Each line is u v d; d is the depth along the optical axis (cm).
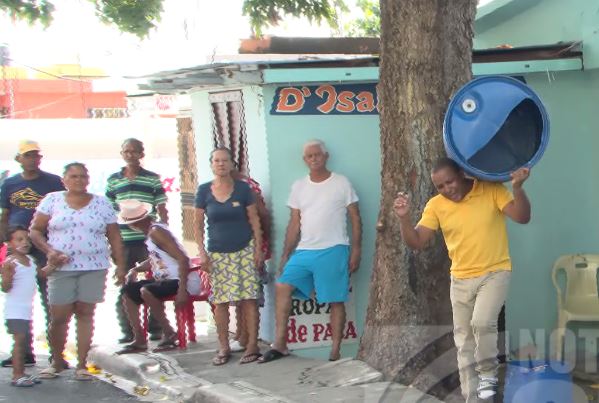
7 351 888
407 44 609
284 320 740
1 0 934
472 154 534
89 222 732
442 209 549
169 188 1409
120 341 855
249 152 802
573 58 773
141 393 698
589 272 747
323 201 730
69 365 811
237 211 732
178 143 1008
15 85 2916
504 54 771
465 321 553
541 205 793
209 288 777
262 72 737
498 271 543
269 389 634
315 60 745
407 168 616
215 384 666
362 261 779
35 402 684
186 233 995
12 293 736
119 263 761
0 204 798
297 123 769
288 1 1052
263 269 767
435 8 603
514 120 558
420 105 611
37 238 732
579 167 795
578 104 791
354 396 582
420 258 619
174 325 979
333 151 774
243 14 1048
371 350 639
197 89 885
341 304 739
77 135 1958
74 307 745
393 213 625
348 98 774
